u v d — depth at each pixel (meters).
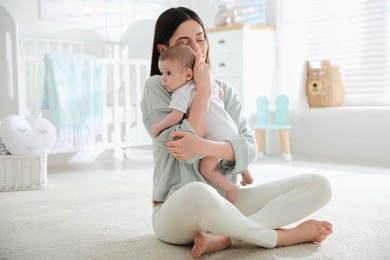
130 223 1.71
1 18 2.89
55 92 3.02
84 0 3.85
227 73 3.89
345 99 3.79
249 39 3.83
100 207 2.00
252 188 1.42
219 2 4.14
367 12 3.65
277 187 1.38
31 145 2.45
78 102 3.11
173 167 1.33
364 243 1.41
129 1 4.11
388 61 3.54
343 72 3.81
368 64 3.66
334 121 3.81
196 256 1.23
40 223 1.74
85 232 1.60
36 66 3.12
